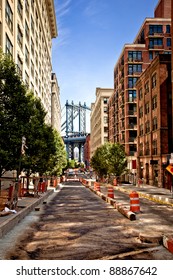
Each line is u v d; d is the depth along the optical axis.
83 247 8.17
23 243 8.62
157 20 64.56
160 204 20.58
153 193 30.64
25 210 14.50
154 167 45.09
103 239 9.15
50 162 29.81
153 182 45.44
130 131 66.69
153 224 11.83
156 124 44.59
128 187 41.91
